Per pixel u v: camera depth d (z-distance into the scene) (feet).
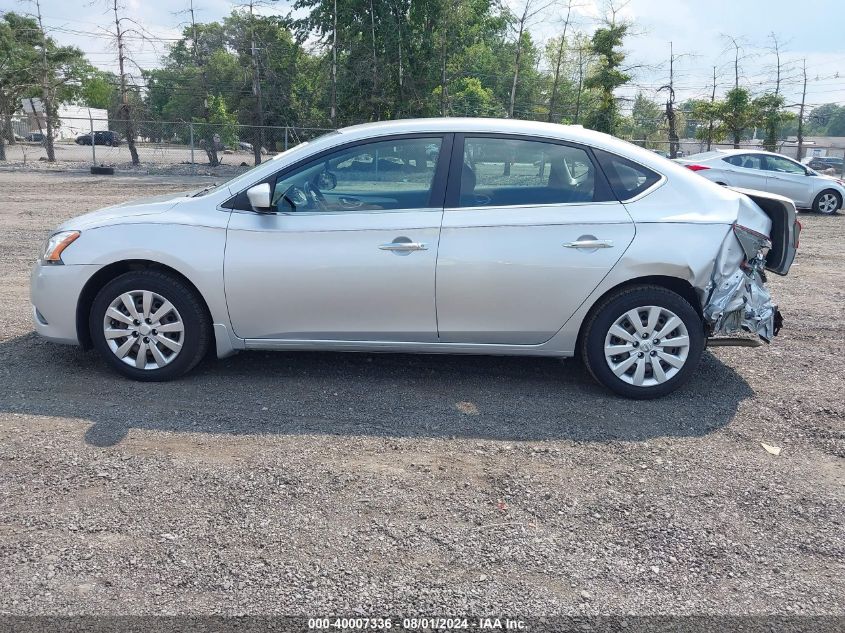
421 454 12.75
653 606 8.89
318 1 107.14
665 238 14.84
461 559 9.71
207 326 15.65
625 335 15.21
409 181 15.20
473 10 113.29
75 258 15.35
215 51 124.26
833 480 12.28
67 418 13.79
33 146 128.98
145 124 104.06
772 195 16.65
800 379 17.17
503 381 16.46
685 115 116.57
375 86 106.32
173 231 15.14
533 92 143.54
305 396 15.25
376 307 15.06
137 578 9.14
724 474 12.35
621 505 11.23
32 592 8.82
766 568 9.75
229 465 12.12
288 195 15.25
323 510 10.82
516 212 14.96
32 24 113.39
